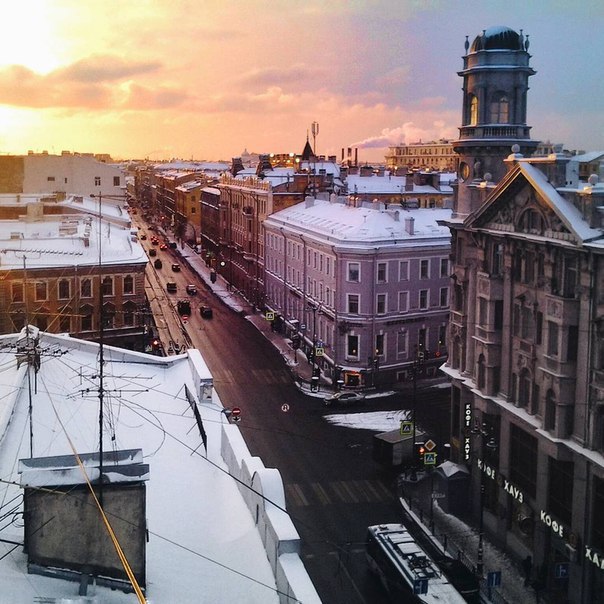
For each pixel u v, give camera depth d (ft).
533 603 114.52
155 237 638.12
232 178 418.72
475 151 151.74
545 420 118.42
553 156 119.14
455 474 145.89
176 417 86.58
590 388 109.40
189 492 65.77
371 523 139.23
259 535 57.67
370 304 230.27
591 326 108.99
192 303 364.17
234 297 381.81
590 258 108.06
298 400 217.56
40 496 43.45
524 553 126.62
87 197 358.02
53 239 238.68
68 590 42.93
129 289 234.79
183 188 653.71
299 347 275.18
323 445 180.65
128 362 112.16
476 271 144.87
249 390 226.17
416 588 101.45
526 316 128.26
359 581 117.39
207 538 57.57
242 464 65.05
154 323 309.63
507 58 148.66
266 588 50.39
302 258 272.72
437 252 242.17
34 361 90.22
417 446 168.25
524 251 127.54
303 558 124.67
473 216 140.56
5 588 40.86
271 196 326.24
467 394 146.92
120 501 44.62
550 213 118.52
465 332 149.48
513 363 131.34
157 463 70.69
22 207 290.56
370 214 246.27
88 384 92.84
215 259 468.75
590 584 110.42
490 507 140.36
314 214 287.07
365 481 159.02
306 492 152.66
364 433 190.08
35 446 67.51
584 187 114.42
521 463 129.70
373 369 231.91
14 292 217.15
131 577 38.42
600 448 108.06
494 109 150.61
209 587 49.85
